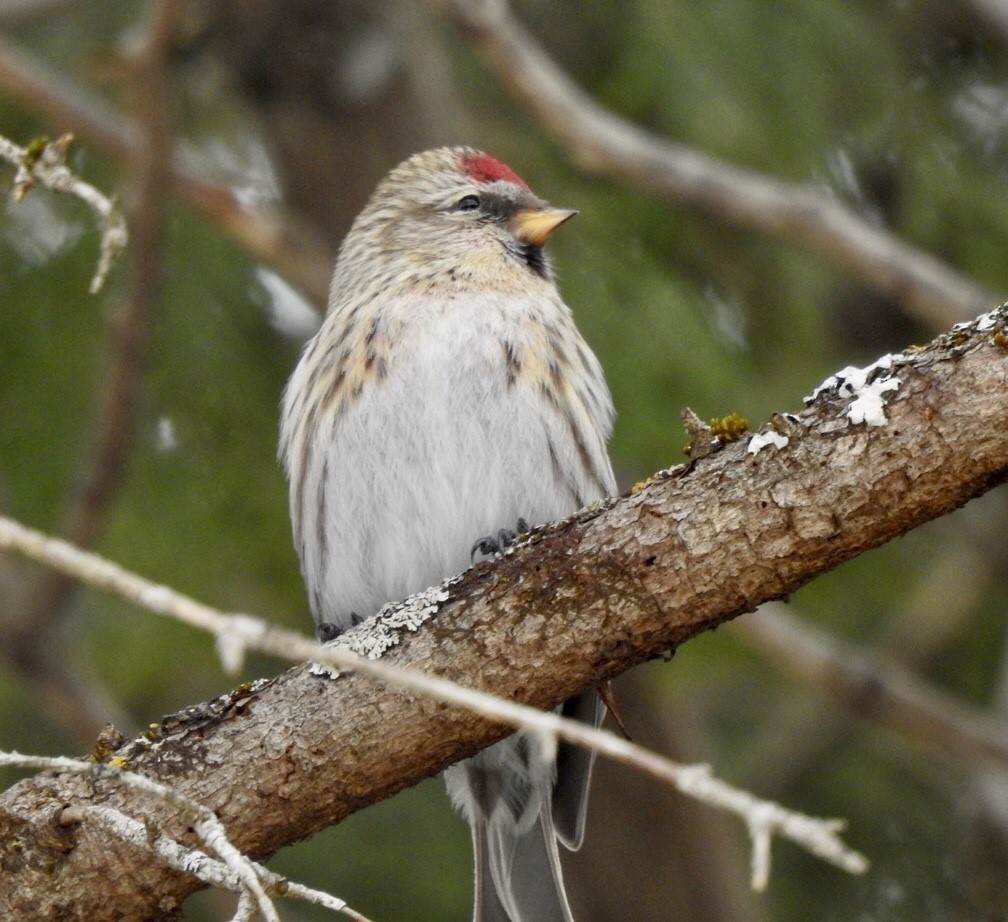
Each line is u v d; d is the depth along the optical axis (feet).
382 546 25.72
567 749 24.12
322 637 26.30
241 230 32.86
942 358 17.20
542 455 25.58
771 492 17.58
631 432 32.09
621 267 33.53
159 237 29.86
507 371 25.73
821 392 17.70
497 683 18.54
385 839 35.94
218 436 34.55
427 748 18.76
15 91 32.19
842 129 35.04
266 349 35.68
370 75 34.35
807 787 37.65
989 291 31.65
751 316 35.47
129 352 29.84
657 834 33.71
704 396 32.53
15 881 18.44
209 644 34.55
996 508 38.40
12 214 34.37
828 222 31.12
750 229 33.94
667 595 18.04
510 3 36.96
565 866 34.04
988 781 35.06
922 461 17.12
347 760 18.71
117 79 31.91
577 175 35.35
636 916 33.86
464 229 28.48
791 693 38.60
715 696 40.01
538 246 28.68
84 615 34.91
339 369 26.13
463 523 25.43
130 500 33.94
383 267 28.37
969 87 36.88
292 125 34.81
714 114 33.65
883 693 33.30
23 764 15.66
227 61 34.37
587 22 36.60
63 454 33.81
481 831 24.88
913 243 35.68
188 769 18.72
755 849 12.60
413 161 29.91
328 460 25.99
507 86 31.63
